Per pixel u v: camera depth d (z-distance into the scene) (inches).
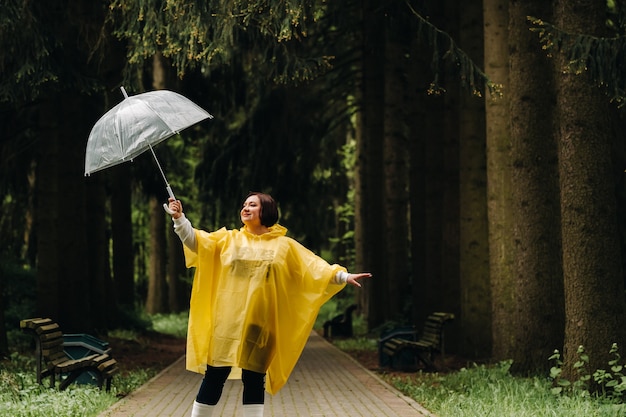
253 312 236.4
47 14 575.8
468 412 346.0
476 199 622.2
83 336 461.4
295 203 1065.5
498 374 462.0
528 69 474.3
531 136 473.7
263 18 451.5
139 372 546.6
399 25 646.5
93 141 238.7
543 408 349.4
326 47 1048.8
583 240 394.0
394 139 946.1
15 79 557.0
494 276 543.5
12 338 701.3
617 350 389.7
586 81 394.9
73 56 625.9
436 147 765.9
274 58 554.9
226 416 362.3
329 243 1731.1
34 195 949.2
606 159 396.2
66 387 408.5
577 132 395.9
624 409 328.5
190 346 240.7
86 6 636.1
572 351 395.5
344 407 396.5
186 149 1350.9
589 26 395.2
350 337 985.5
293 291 242.7
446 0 712.4
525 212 475.5
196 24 448.1
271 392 243.6
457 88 697.0
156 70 1005.2
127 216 1010.1
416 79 837.8
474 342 619.8
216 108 1007.6
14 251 1042.7
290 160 1015.6
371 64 976.9
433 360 566.9
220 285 238.8
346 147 1460.4
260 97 993.5
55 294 708.7
